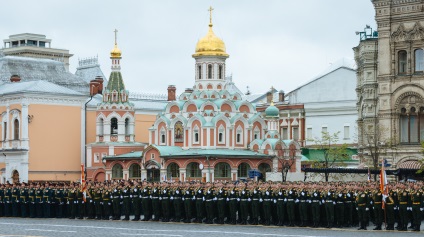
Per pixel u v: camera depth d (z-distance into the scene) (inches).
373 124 4128.9
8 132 4835.1
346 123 5374.0
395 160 3636.8
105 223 2253.9
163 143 4751.5
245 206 2188.7
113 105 4886.8
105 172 4810.5
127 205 2416.3
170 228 2021.4
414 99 3602.4
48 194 2576.3
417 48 3585.1
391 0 3624.5
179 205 2301.9
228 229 1989.4
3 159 4874.5
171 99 5713.6
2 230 1947.6
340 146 4950.8
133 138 4960.6
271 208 2166.6
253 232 1878.7
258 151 4643.2
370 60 4165.8
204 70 4788.4
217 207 2226.9
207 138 4566.9
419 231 1982.0
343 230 2004.2
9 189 2674.7
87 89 5954.7
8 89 4943.4
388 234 1863.9
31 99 4758.9
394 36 3634.4
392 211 2022.6
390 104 3651.6
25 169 4722.0
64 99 4894.2
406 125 3649.1
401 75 3624.5
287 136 5625.0
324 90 5541.3
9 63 5718.5
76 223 2258.9
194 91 4776.1
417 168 3388.3
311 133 5526.6
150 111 5442.9
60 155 4877.0
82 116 4985.2
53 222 2317.9
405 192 2020.2
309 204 2110.0
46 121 4825.3
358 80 4421.8
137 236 1745.8
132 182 2549.2
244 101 4756.4
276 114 4805.6
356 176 3730.3
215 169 4446.4
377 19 3673.7
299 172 4527.6
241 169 4515.3
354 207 2116.1
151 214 2385.6
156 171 4606.3
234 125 4648.1
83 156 4975.4
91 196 2497.5
